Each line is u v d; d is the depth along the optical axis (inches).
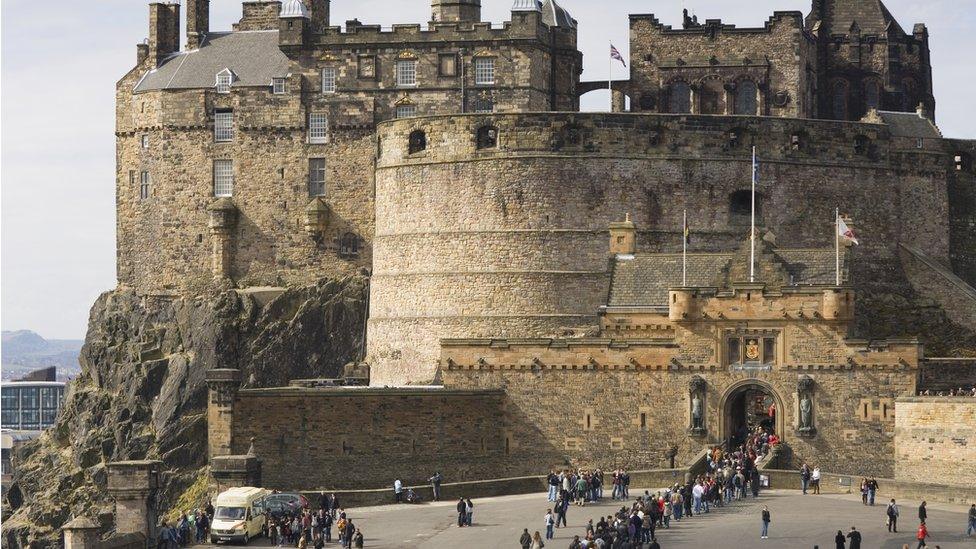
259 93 7795.3
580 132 7042.3
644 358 6117.1
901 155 7406.5
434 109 7682.1
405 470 6117.1
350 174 7721.5
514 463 6195.9
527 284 6988.2
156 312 7869.1
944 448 5797.2
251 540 5137.8
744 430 6284.5
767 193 7145.7
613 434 6136.8
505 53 7657.5
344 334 7618.1
